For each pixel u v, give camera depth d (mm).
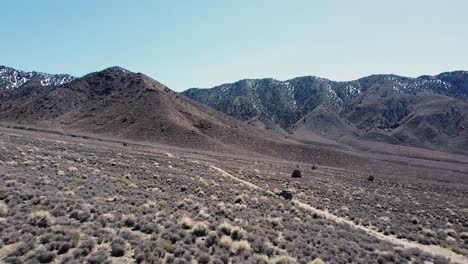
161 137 134875
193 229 17609
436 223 32531
